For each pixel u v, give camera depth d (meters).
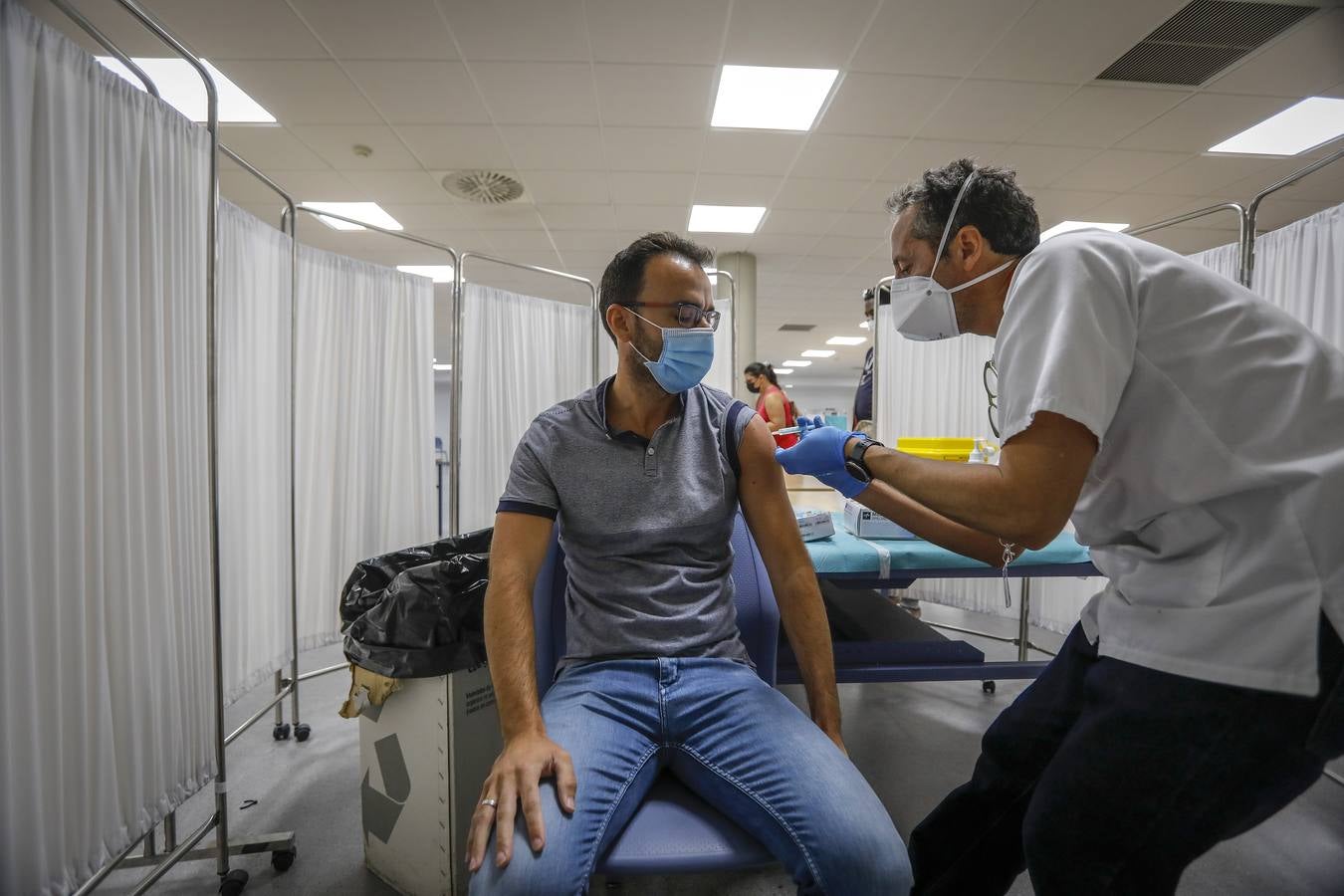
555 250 5.98
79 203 1.01
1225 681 0.67
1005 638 2.87
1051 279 0.74
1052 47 2.95
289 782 1.75
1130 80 3.19
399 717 1.31
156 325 1.18
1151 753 0.70
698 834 0.80
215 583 1.29
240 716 2.16
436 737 1.25
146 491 1.18
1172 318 0.73
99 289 1.05
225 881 1.31
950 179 0.90
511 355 2.88
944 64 3.09
